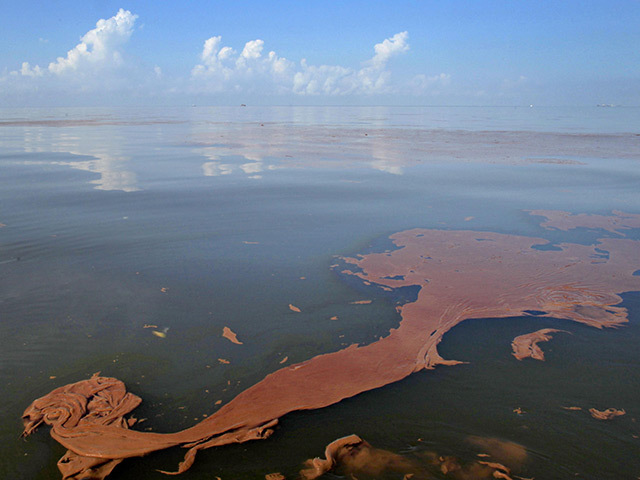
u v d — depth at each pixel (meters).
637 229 8.11
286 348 4.26
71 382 3.69
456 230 8.03
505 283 5.73
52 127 37.81
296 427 3.23
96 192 10.70
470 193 11.09
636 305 5.12
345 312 4.97
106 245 6.95
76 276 5.79
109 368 3.89
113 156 17.44
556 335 4.50
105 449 2.98
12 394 3.52
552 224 8.41
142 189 11.14
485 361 4.05
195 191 10.98
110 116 69.56
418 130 36.00
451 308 5.07
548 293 5.43
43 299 5.12
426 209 9.51
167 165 15.20
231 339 4.39
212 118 63.22
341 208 9.52
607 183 12.44
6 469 2.82
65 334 4.41
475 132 33.44
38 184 11.59
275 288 5.56
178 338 4.39
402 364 4.00
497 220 8.68
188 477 2.79
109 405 3.41
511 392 3.62
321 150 20.11
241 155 18.08
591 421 3.30
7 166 14.51
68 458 2.90
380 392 3.61
